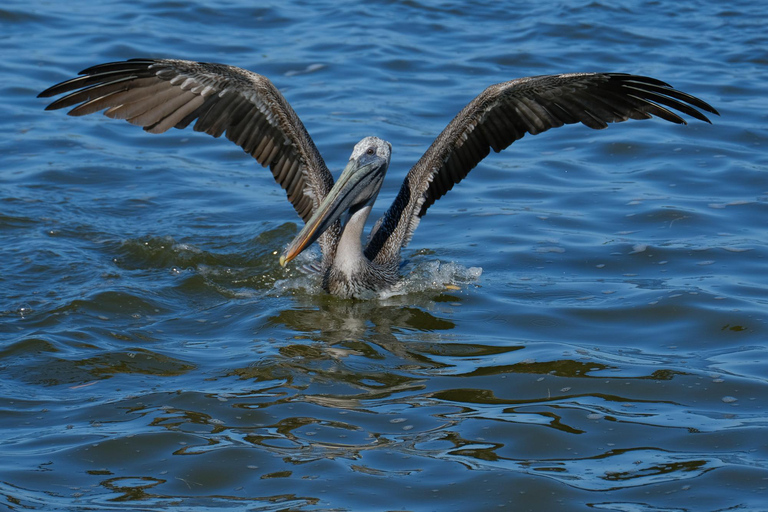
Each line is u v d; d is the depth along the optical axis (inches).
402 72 831.7
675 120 462.0
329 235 537.0
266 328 440.8
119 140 713.0
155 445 330.6
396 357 406.0
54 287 477.1
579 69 827.4
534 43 895.7
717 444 331.6
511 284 490.6
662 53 869.2
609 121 480.7
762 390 369.1
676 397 366.3
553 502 298.4
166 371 391.5
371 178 488.1
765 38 906.7
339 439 335.6
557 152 697.6
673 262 507.2
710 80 802.2
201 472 314.5
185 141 720.3
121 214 583.2
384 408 358.6
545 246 538.6
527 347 415.2
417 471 315.3
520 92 486.9
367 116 738.2
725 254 513.0
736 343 412.8
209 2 986.1
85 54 831.7
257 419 349.1
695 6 1005.2
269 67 827.4
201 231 563.5
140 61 431.8
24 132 705.0
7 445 330.6
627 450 329.1
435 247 546.0
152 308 462.0
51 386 377.4
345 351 412.2
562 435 338.3
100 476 312.5
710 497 299.6
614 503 297.1
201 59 831.1
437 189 534.6
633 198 603.2
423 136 707.4
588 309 454.3
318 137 697.0
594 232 555.8
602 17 962.7
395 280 495.5
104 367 394.3
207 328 442.3
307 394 369.4
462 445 331.6
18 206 578.9
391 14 974.4
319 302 477.7
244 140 498.6
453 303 470.6
